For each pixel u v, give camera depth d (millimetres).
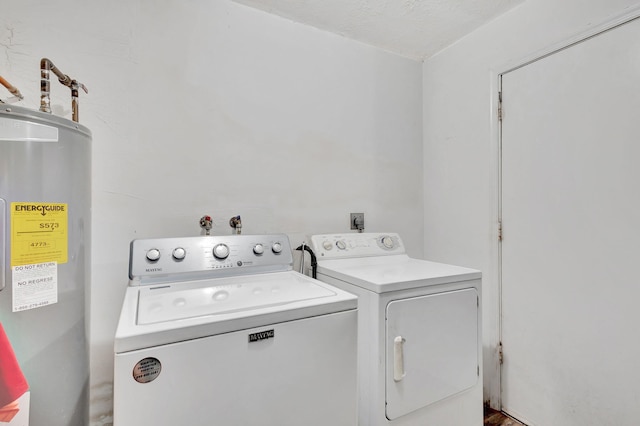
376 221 2166
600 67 1414
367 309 1312
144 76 1494
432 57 2312
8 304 833
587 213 1464
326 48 1983
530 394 1692
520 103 1748
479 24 1928
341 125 2035
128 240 1459
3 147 819
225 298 1067
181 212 1569
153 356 791
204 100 1625
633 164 1312
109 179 1426
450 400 1419
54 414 936
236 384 887
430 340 1363
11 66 1264
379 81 2191
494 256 1873
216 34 1656
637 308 1303
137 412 775
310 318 1005
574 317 1512
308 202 1911
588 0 1452
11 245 834
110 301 1424
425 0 1695
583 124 1477
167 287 1199
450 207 2174
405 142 2303
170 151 1546
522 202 1741
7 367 796
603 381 1404
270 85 1799
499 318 1854
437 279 1400
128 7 1465
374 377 1261
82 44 1378
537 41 1660
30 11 1294
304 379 989
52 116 911
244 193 1724
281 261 1477
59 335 944
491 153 1893
